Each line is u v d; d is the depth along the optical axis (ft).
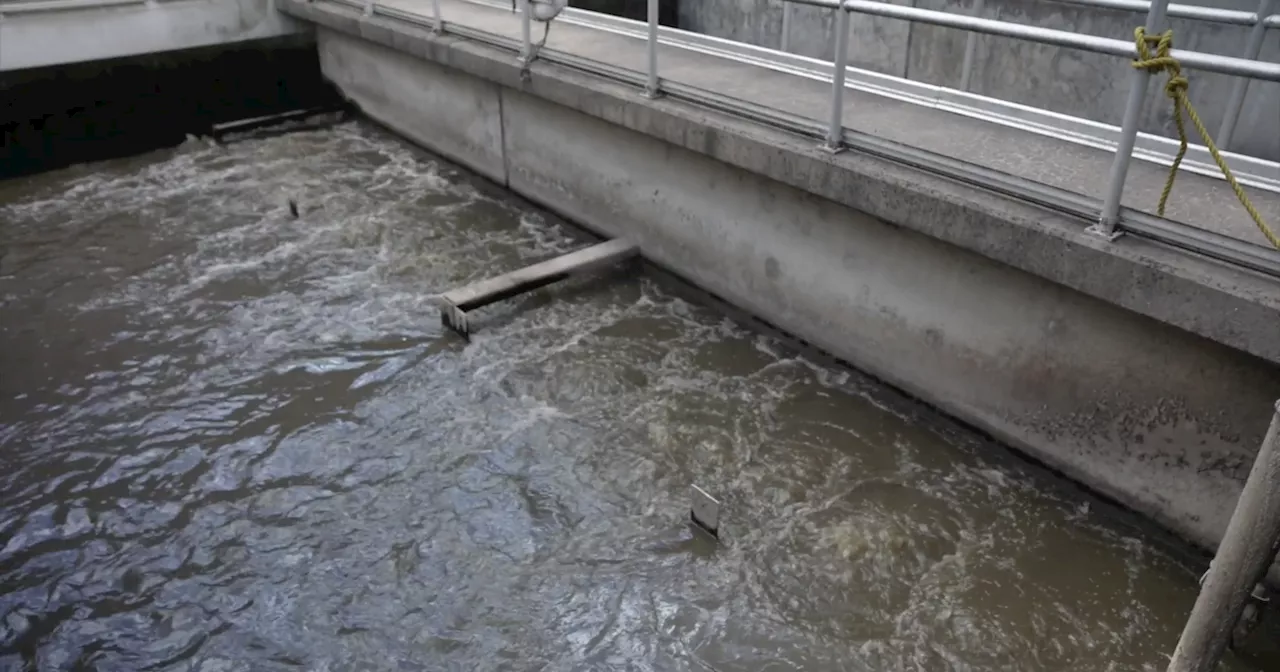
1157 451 11.00
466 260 18.49
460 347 15.56
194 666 9.89
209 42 25.05
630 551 11.34
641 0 25.80
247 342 15.67
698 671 9.78
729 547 11.35
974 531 11.56
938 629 10.22
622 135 17.29
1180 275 9.53
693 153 15.85
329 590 10.82
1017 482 12.37
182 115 25.31
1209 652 8.30
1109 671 9.70
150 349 15.46
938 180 11.98
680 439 13.26
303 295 17.19
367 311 16.65
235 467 12.77
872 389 14.34
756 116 14.38
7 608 10.58
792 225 14.61
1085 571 10.94
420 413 13.89
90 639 10.21
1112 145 12.63
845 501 12.07
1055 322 11.47
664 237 17.34
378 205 21.07
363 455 13.01
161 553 11.34
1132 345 10.77
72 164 23.66
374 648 10.08
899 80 14.97
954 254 12.34
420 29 21.77
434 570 11.09
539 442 13.25
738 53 17.44
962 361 12.89
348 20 23.58
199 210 20.71
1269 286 9.15
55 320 16.29
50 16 22.38
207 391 14.38
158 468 12.74
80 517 11.89
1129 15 15.53
